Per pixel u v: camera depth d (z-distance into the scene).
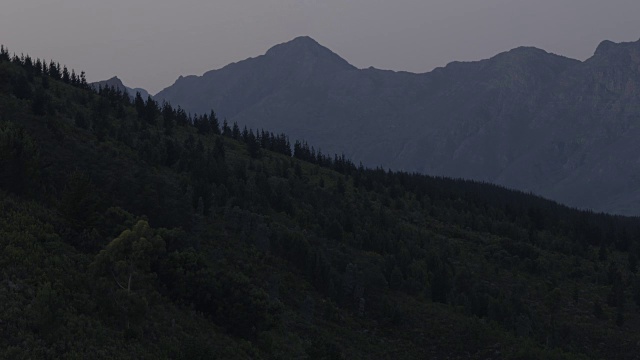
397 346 78.00
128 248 50.69
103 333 41.47
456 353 78.31
